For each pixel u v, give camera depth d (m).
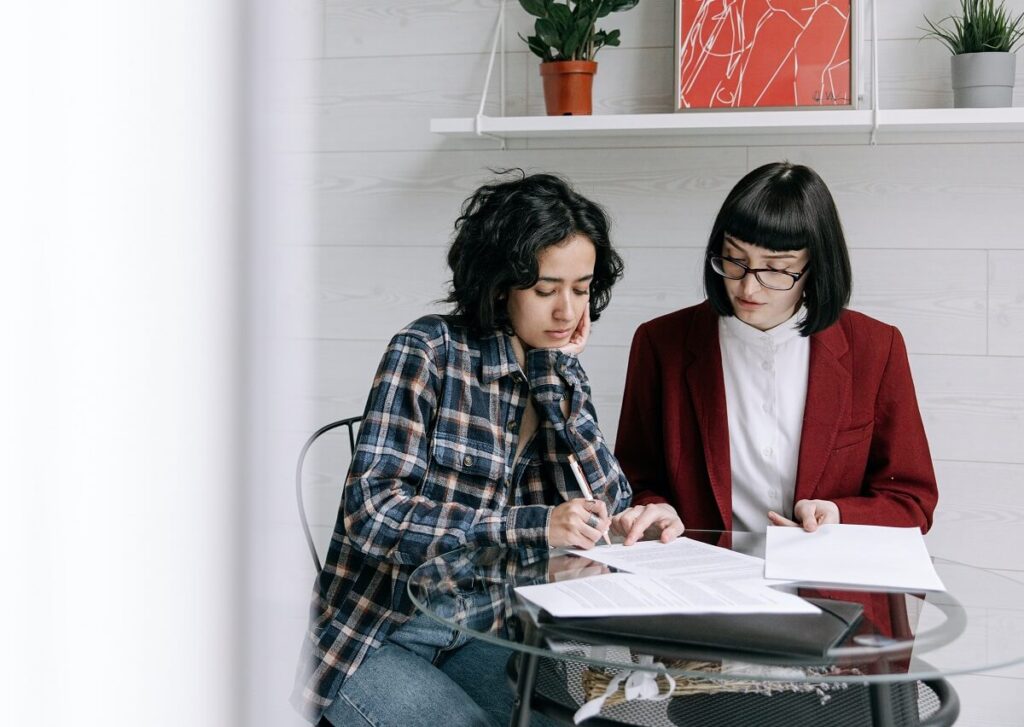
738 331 1.75
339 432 2.51
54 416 0.09
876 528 1.52
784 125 2.08
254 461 0.10
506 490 1.55
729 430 1.78
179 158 0.10
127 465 0.09
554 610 1.15
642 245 2.34
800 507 1.60
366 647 1.44
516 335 1.59
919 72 2.20
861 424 1.75
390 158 2.45
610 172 2.34
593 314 1.68
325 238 2.50
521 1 2.15
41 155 0.09
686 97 2.21
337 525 1.53
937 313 2.23
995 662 1.04
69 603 0.09
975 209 2.20
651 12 2.29
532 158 2.38
